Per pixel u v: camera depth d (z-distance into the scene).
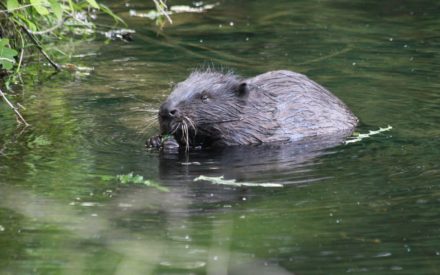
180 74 17.91
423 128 14.35
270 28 21.75
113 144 13.63
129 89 16.84
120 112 15.34
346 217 10.51
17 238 9.88
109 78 17.66
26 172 12.16
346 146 13.58
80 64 18.78
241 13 23.45
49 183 11.72
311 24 22.09
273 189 11.58
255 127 14.25
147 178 12.05
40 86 17.11
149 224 10.31
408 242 9.76
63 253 9.50
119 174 12.17
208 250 9.55
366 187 11.58
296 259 9.33
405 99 16.03
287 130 14.36
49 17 18.30
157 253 9.46
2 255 9.41
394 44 20.14
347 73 17.80
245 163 12.91
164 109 13.73
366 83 17.09
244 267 9.10
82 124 14.62
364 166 12.52
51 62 18.11
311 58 18.98
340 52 19.45
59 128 14.38
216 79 14.52
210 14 23.36
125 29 21.70
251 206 10.91
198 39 20.78
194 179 12.03
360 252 9.50
